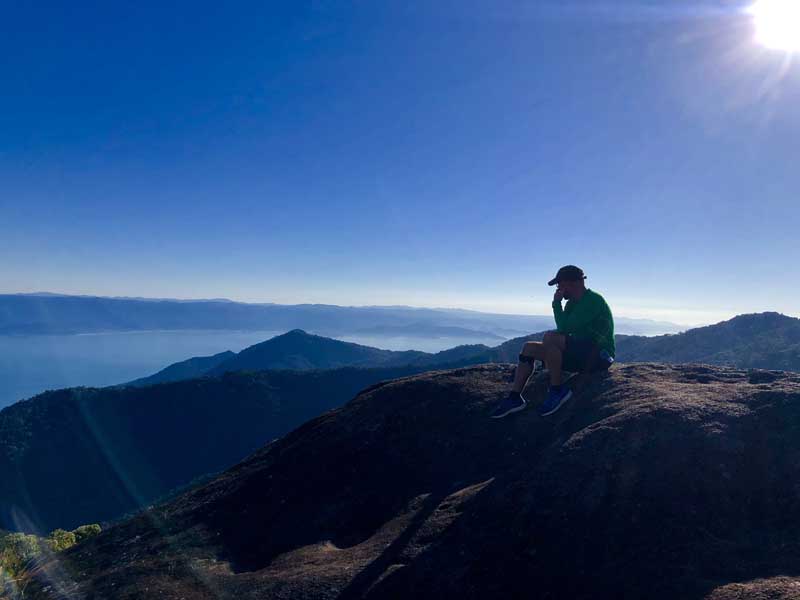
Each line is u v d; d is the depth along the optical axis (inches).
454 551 184.1
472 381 331.0
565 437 230.4
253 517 265.7
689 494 174.1
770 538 156.9
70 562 263.4
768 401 205.6
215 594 198.2
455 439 275.3
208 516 279.6
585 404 252.8
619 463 186.1
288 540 241.0
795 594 128.7
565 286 261.3
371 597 176.2
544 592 158.6
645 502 173.9
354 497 257.0
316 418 358.9
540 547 171.9
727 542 158.4
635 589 148.4
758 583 137.7
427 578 176.7
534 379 300.0
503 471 236.2
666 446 188.5
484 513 195.2
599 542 167.8
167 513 297.7
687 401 213.6
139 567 231.8
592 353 255.4
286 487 281.6
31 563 271.7
